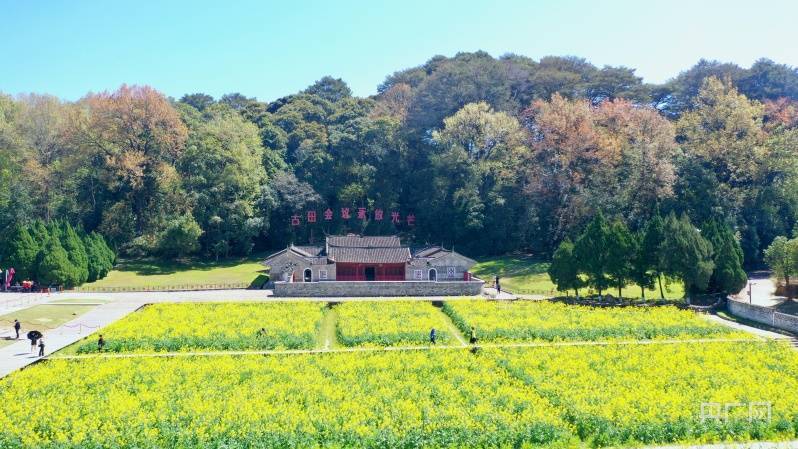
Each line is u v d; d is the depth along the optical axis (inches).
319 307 2903.5
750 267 4001.0
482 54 6294.3
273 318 2647.6
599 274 3117.6
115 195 4837.6
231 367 1908.2
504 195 4717.0
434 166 4945.9
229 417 1472.7
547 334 2351.1
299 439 1385.3
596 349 2129.7
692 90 5187.0
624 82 5201.8
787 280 3051.2
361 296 3344.0
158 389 1713.8
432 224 5014.8
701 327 2427.4
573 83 5162.4
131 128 4635.8
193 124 5354.3
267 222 4916.3
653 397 1611.7
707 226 3243.1
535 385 1743.4
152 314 2721.5
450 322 2723.9
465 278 3779.5
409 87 6210.6
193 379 1796.3
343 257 3764.8
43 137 5000.0
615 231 3122.5
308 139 5551.2
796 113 4662.9
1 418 1480.1
